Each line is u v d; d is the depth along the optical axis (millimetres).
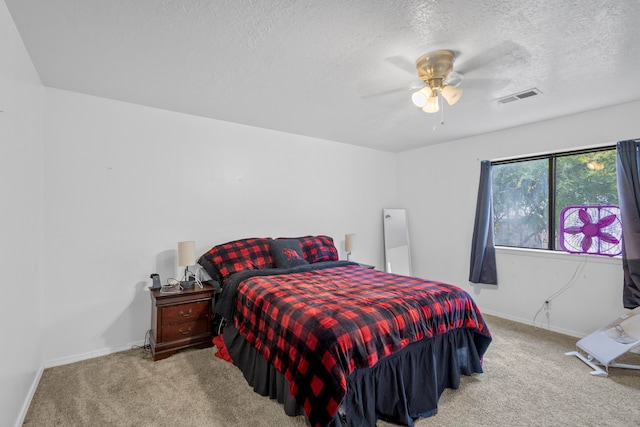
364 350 1702
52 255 2508
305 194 4121
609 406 2006
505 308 3775
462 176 4246
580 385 2254
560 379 2340
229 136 3482
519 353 2785
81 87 2525
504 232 3975
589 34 1749
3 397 1535
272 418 1870
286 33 1764
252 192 3654
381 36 1789
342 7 1526
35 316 2211
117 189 2814
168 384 2232
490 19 1618
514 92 2604
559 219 3480
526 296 3592
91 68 2191
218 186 3402
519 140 3633
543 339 3104
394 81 2412
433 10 1547
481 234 3887
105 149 2760
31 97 2115
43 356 2453
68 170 2586
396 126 3652
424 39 1818
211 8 1541
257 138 3693
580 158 3328
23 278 1909
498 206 4031
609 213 3096
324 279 2783
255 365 2195
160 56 2027
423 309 2086
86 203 2666
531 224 3717
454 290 2406
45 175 2477
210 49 1941
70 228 2592
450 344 2260
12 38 1656
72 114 2609
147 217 2969
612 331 2648
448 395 2143
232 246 3275
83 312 2643
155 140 3020
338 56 2021
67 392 2117
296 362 1729
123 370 2428
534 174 3689
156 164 3023
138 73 2271
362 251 4730
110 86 2506
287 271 3062
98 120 2729
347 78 2354
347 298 2141
